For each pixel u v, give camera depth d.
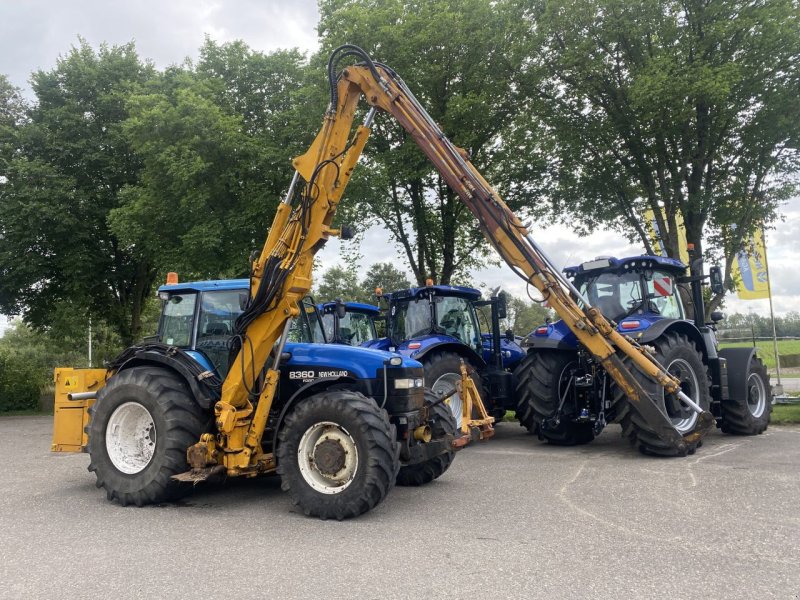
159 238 15.37
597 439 9.45
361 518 5.12
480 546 4.26
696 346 8.51
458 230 17.61
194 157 13.77
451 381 9.03
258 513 5.45
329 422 5.25
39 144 18.84
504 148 16.38
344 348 6.12
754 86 12.93
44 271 18.56
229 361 5.84
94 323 21.56
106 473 5.89
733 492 5.49
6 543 4.61
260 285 5.68
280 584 3.64
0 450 10.13
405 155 14.99
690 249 9.65
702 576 3.58
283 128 15.36
